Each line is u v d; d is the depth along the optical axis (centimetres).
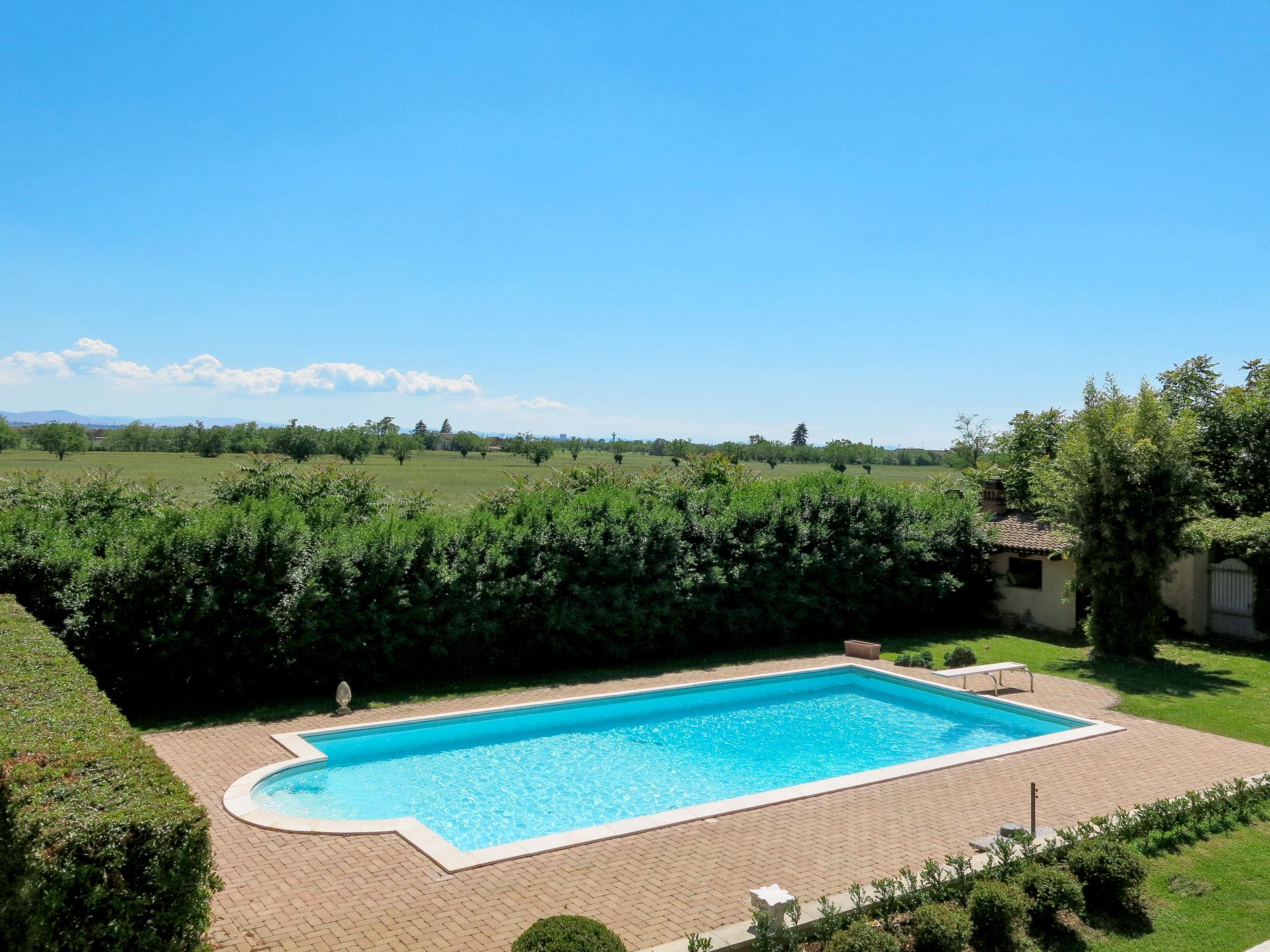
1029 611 2748
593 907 884
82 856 568
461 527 1981
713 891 922
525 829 1230
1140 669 2119
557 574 2025
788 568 2394
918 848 1047
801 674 2091
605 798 1366
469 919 857
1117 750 1470
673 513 2266
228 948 797
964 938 791
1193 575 2614
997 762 1402
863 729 1772
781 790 1258
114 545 1669
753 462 10819
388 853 1024
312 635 1711
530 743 1642
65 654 1070
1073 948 827
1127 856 909
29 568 1569
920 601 2702
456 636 1883
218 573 1661
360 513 2309
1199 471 2164
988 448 4888
